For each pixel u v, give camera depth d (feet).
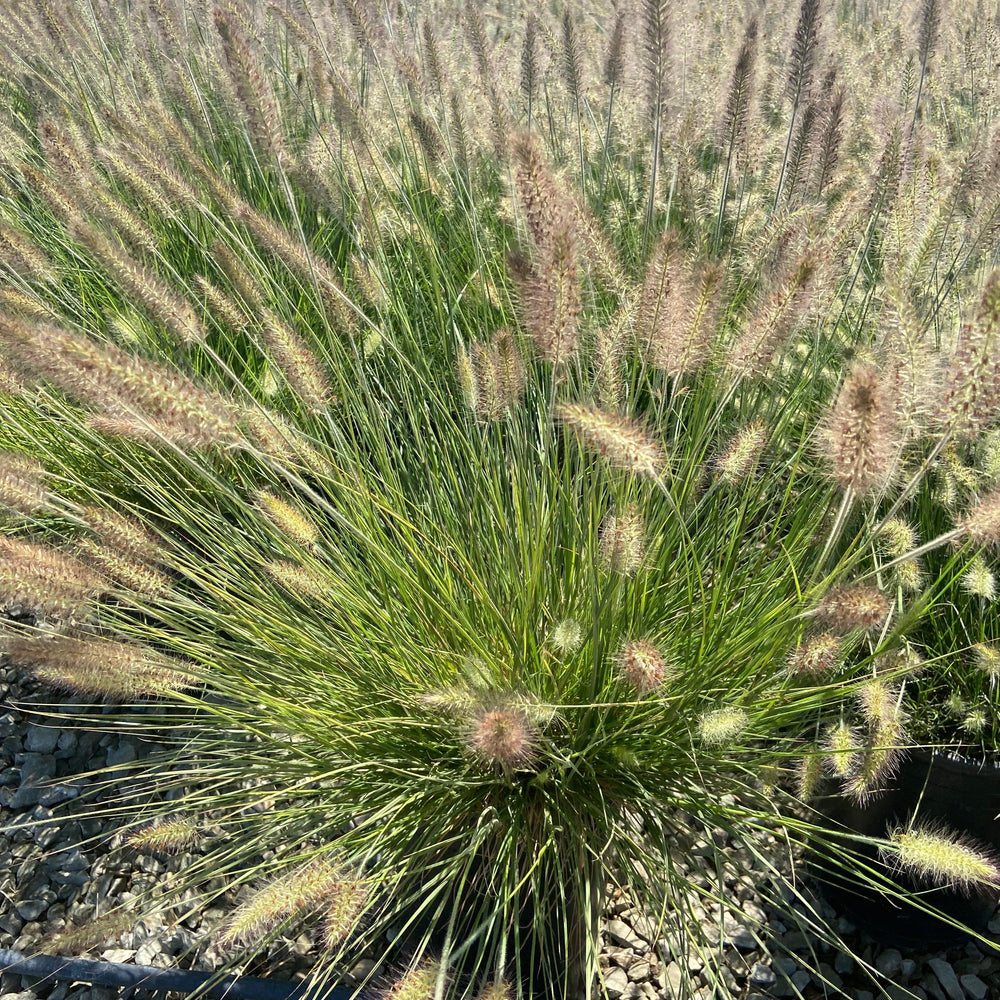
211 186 3.65
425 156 4.53
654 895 2.69
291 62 6.44
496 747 2.24
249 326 3.83
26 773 3.86
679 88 4.42
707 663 2.89
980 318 2.24
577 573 3.04
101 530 2.88
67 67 5.86
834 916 3.44
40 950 2.81
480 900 2.93
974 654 3.14
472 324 4.40
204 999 3.14
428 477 3.57
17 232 3.46
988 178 3.36
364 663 3.01
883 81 5.43
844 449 2.30
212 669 3.10
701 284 2.75
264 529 3.36
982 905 3.22
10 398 4.19
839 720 2.96
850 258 3.75
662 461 2.62
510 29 7.46
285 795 2.93
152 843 2.85
